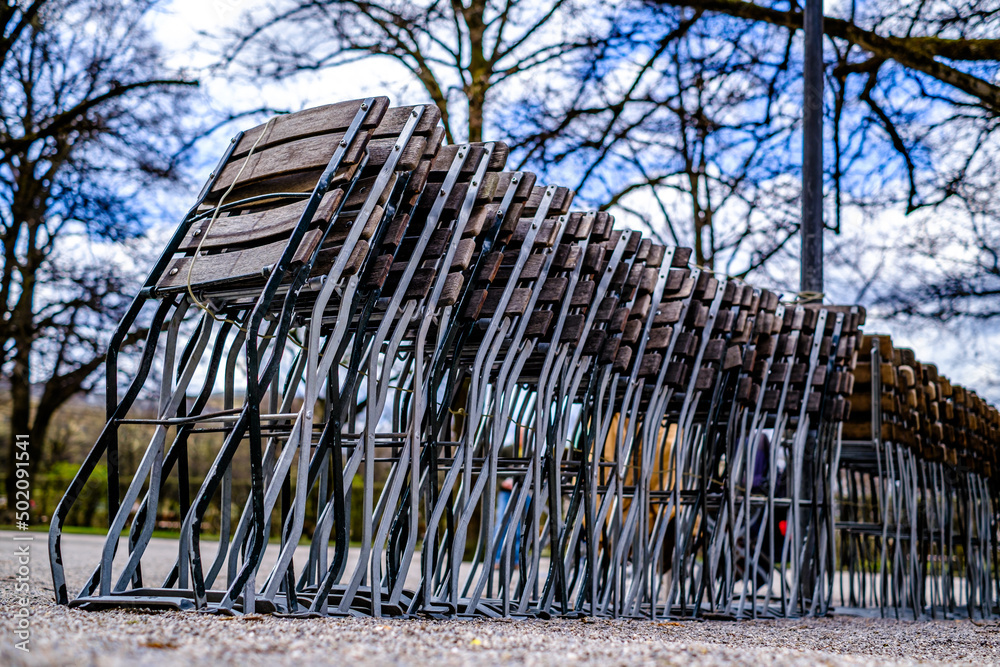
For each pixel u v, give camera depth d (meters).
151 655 2.24
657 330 5.41
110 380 3.85
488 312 4.54
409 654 2.49
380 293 4.03
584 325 4.85
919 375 7.89
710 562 5.74
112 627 2.85
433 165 4.28
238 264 3.82
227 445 3.43
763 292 6.16
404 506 4.02
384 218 3.87
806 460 6.93
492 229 4.39
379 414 4.00
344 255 3.67
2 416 23.55
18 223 16.12
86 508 26.38
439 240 4.17
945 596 8.09
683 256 5.59
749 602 6.81
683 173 13.46
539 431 4.62
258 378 3.45
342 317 3.69
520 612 4.46
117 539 3.75
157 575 8.30
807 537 6.61
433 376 4.18
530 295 4.52
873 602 8.55
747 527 5.89
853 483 8.88
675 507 5.51
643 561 5.24
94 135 14.38
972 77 9.16
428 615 3.97
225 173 4.30
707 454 5.67
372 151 3.90
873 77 11.45
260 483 3.42
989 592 8.76
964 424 9.09
